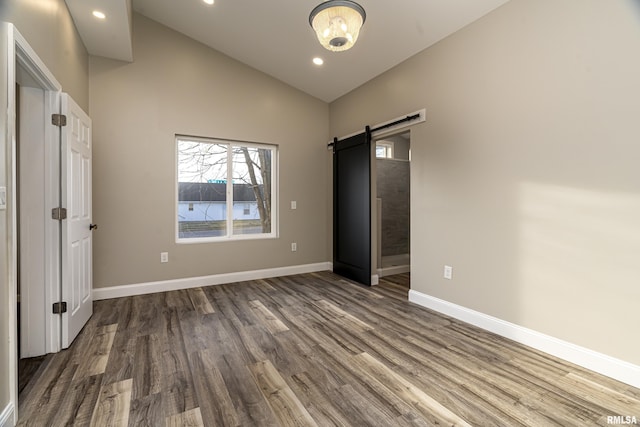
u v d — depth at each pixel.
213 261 4.09
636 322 1.83
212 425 1.49
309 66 4.07
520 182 2.39
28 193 2.15
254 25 3.47
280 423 1.50
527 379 1.89
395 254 5.82
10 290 1.49
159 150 3.74
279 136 4.55
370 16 2.93
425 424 1.50
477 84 2.69
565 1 2.11
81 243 2.61
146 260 3.68
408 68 3.41
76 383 1.83
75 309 2.44
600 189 1.96
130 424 1.49
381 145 6.53
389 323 2.78
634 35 1.81
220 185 4.23
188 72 3.90
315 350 2.26
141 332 2.57
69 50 2.65
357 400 1.68
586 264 2.03
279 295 3.62
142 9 3.49
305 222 4.79
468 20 2.71
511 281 2.46
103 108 3.45
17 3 1.67
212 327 2.68
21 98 2.14
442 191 3.03
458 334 2.55
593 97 1.98
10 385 1.47
